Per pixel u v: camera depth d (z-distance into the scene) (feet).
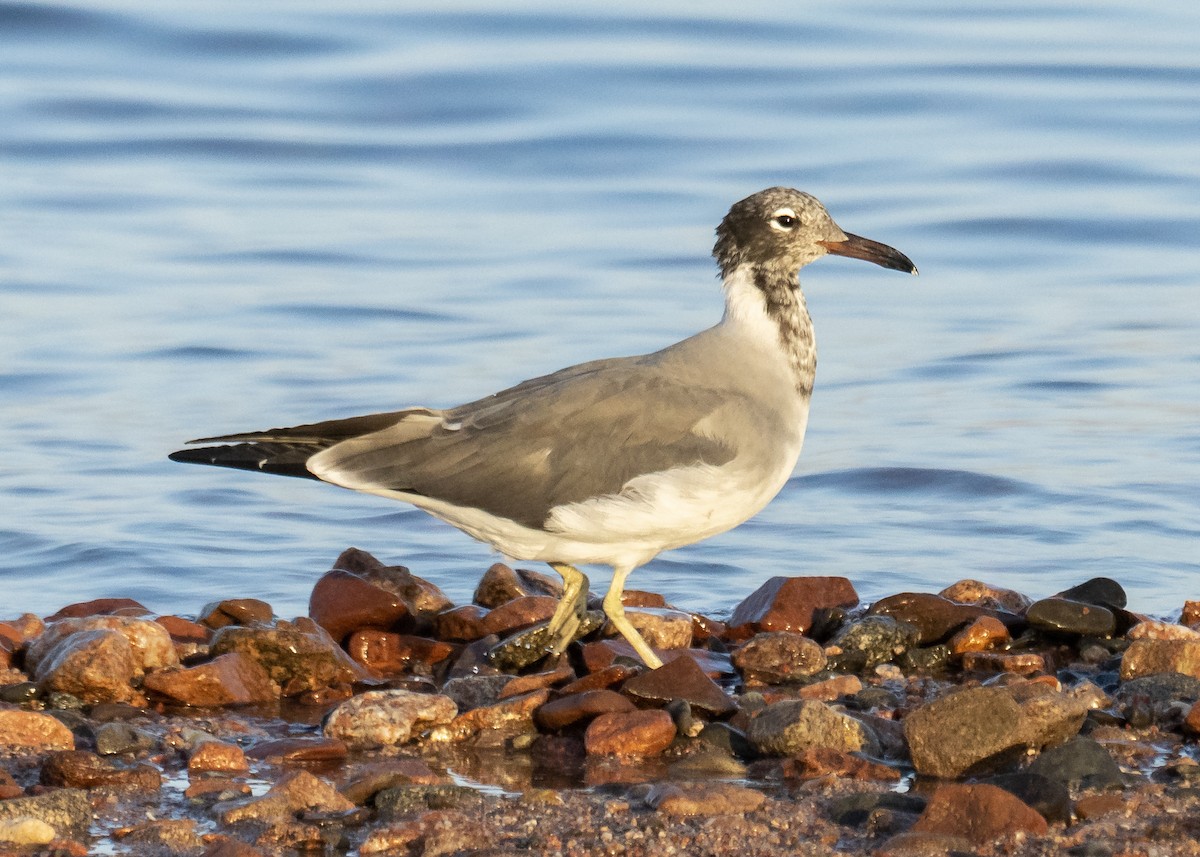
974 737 34.04
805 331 40.91
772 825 31.42
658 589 49.65
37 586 48.78
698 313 75.66
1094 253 86.28
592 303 77.41
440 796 32.73
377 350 70.59
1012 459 59.06
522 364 68.28
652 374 39.11
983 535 53.06
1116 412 63.82
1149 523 53.47
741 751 36.06
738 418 38.52
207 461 38.52
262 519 54.95
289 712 38.88
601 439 37.88
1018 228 88.89
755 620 44.68
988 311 77.41
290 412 62.54
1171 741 36.11
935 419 63.36
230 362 68.74
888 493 56.80
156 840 30.73
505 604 43.86
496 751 36.40
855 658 42.09
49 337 71.36
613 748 35.88
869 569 50.49
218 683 38.86
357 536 53.88
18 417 62.39
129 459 58.80
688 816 31.83
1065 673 41.14
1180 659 39.81
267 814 31.81
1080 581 49.26
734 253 41.14
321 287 79.56
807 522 54.60
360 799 33.09
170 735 35.94
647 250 85.61
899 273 84.33
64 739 35.22
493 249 85.61
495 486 37.96
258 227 88.48
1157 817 31.27
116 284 79.15
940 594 45.98
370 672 41.73
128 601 44.47
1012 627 43.80
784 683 41.01
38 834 30.30
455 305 76.95
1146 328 74.13
